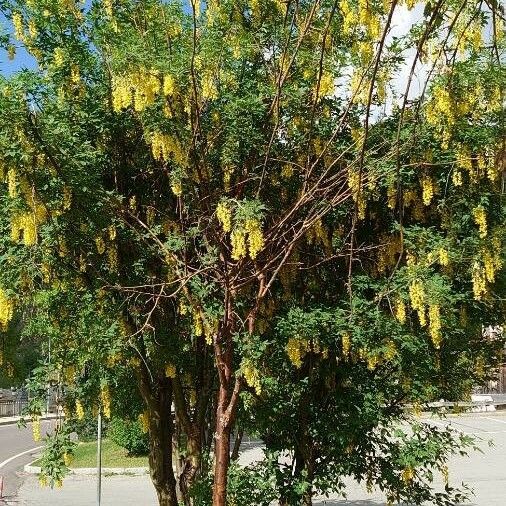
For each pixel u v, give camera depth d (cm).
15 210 620
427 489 820
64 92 692
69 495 1603
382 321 659
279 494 755
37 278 725
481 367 857
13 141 582
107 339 675
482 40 562
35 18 692
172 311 765
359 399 763
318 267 786
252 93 675
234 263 653
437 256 670
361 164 401
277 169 716
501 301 791
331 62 641
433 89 623
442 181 730
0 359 893
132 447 2136
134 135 741
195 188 707
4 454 2439
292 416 790
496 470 1939
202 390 814
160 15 682
